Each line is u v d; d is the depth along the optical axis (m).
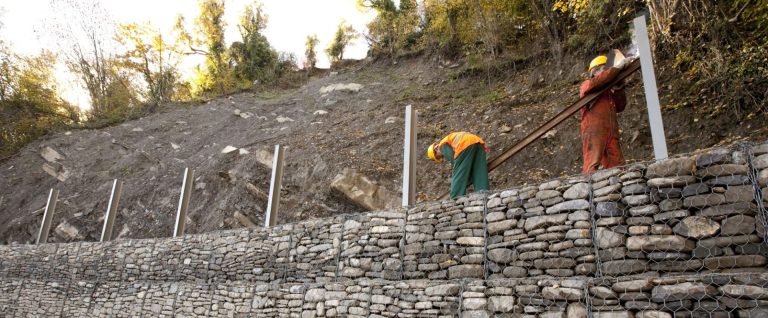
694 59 10.97
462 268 5.67
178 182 16.47
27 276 12.61
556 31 16.03
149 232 14.86
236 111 23.20
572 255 4.82
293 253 7.76
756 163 4.04
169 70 31.45
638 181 4.60
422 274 6.05
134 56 30.50
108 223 11.78
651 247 4.34
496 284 5.03
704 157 4.28
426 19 24.98
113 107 28.50
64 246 12.23
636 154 10.02
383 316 5.88
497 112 14.37
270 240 8.20
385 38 27.03
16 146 24.56
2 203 19.41
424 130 14.78
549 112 13.04
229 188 14.63
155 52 31.08
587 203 4.88
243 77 30.95
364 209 11.91
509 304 4.86
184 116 24.66
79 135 23.78
